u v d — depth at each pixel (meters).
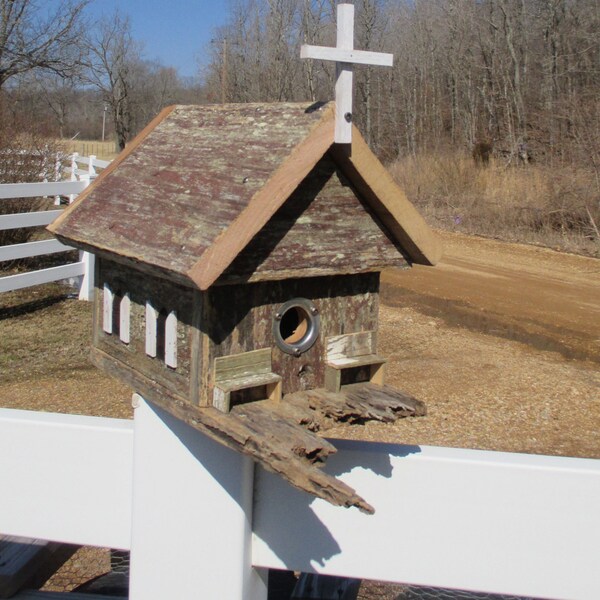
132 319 2.08
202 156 2.02
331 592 2.21
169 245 1.76
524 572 1.76
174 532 1.87
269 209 1.71
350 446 1.80
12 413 1.99
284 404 1.89
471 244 17.81
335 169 1.96
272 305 1.92
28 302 9.45
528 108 30.31
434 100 36.56
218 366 1.82
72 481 1.95
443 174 23.73
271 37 34.94
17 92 22.16
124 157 2.31
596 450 5.79
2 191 8.34
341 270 1.98
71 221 2.18
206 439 1.82
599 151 18.52
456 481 1.76
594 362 8.48
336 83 1.80
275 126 1.91
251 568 1.89
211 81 36.28
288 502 1.84
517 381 7.43
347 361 2.04
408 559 1.81
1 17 21.30
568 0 30.28
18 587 2.10
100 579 2.70
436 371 7.68
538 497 1.74
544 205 18.83
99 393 6.36
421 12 38.31
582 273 14.40
